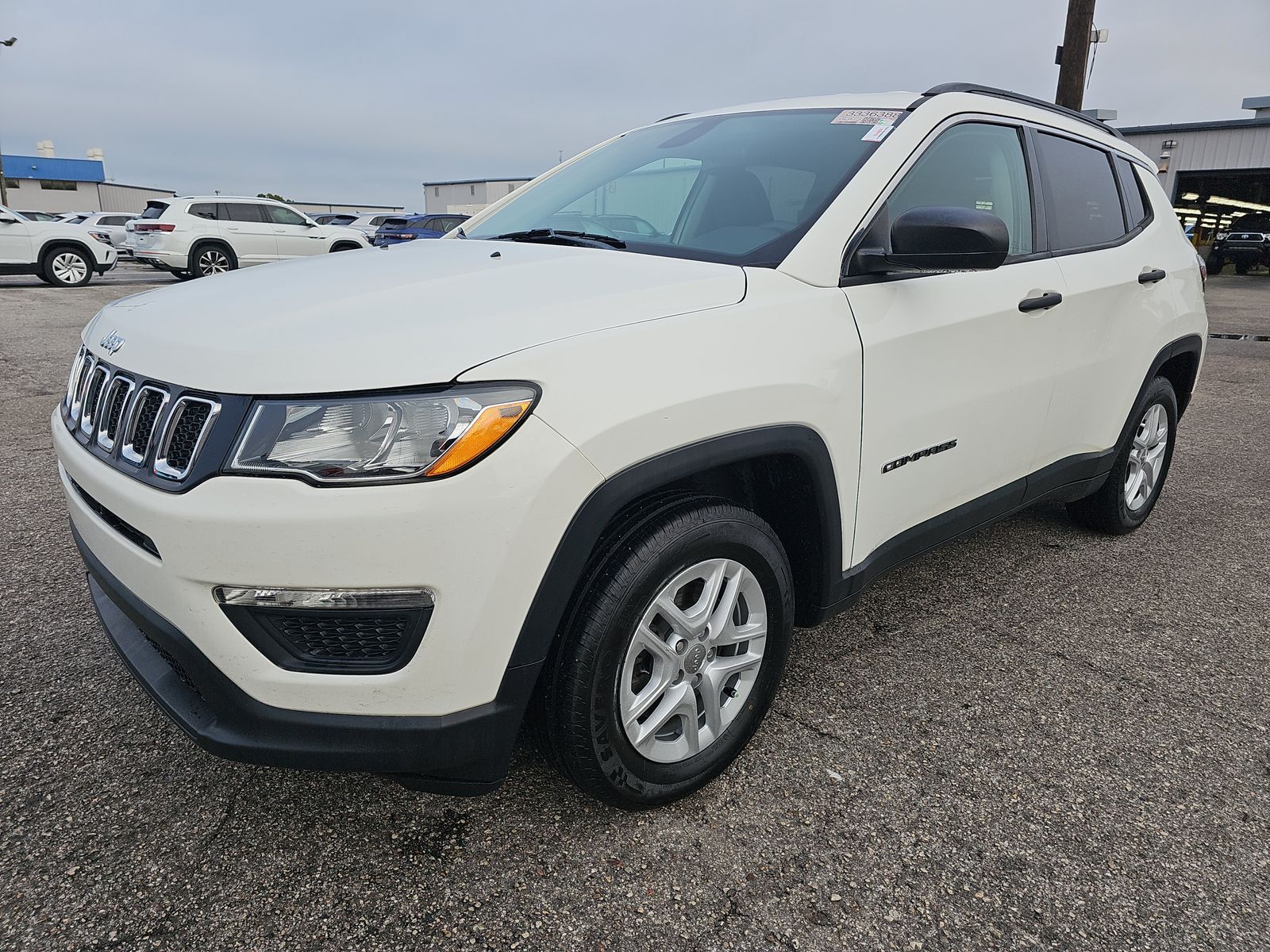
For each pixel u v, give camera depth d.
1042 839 1.93
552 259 2.13
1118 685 2.60
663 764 1.94
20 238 14.62
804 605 2.28
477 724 1.64
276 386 1.52
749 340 1.89
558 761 1.82
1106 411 3.24
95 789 2.02
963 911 1.73
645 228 2.47
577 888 1.77
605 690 1.75
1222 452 5.35
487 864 1.82
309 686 1.58
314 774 2.10
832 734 2.31
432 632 1.56
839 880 1.80
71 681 2.47
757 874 1.81
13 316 10.59
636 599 1.74
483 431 1.51
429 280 1.93
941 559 3.54
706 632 1.95
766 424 1.89
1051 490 3.09
